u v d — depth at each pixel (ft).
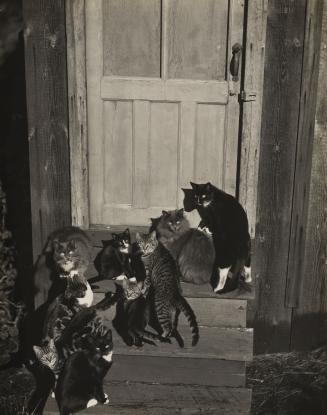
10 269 18.49
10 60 19.56
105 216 17.76
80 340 15.17
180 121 16.92
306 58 16.07
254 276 17.75
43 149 17.08
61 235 16.81
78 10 15.94
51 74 16.55
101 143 17.17
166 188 17.51
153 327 16.30
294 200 17.13
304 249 17.62
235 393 15.64
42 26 16.22
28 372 17.79
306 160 16.80
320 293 18.19
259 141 16.61
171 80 16.65
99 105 16.88
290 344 18.58
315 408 16.22
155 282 16.01
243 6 15.89
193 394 15.64
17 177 18.90
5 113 19.42
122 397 15.52
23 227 18.76
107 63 16.62
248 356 15.53
